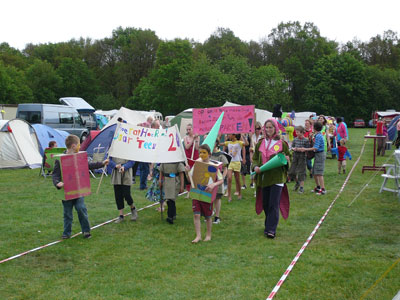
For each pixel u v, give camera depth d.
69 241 5.91
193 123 9.99
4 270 4.76
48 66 63.16
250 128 9.48
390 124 26.34
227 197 9.37
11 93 53.06
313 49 68.00
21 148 14.84
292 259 5.08
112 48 73.12
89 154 13.09
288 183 11.31
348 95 61.81
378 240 5.80
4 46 74.12
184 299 3.98
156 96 57.12
